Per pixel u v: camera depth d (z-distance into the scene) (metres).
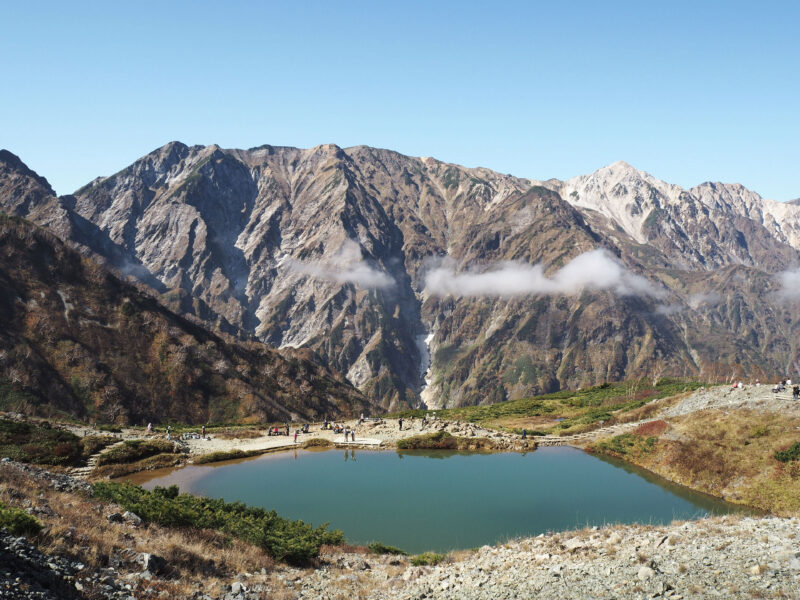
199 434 76.75
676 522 24.52
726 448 51.56
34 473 29.36
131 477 52.41
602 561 18.50
